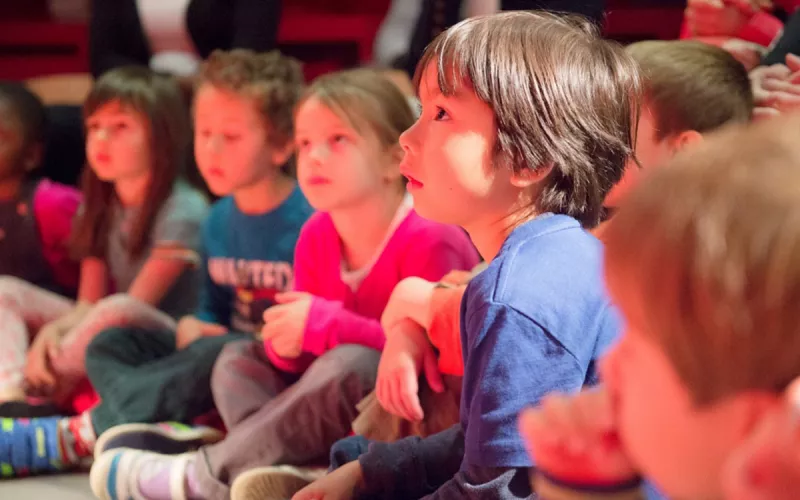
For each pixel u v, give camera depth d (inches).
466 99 37.1
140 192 71.7
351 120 53.7
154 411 58.6
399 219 55.6
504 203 38.1
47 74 113.7
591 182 38.5
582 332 34.8
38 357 66.6
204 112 62.6
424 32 82.8
